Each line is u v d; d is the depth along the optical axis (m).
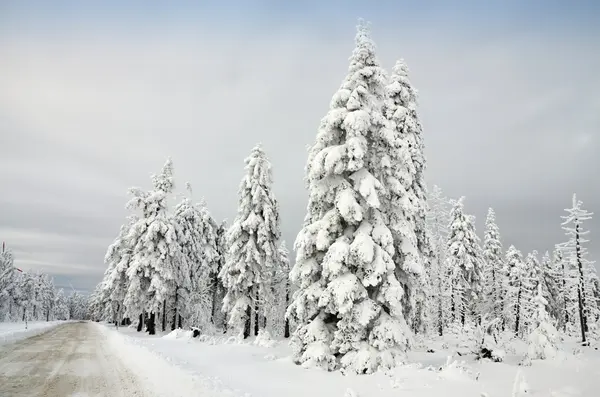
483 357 17.36
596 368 14.11
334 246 14.65
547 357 17.00
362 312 13.91
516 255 48.59
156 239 36.09
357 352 13.66
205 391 8.96
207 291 41.78
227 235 30.59
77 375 12.23
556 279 54.59
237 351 20.09
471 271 39.19
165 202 37.34
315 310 15.61
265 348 22.00
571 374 12.95
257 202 29.88
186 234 41.34
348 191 15.14
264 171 30.81
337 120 15.79
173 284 37.50
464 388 10.43
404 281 17.17
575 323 49.44
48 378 11.71
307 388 10.93
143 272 35.62
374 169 16.52
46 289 121.50
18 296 90.25
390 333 13.62
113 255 45.25
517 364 16.20
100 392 9.85
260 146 31.30
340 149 15.32
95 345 22.56
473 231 40.28
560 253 54.72
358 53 16.50
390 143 15.91
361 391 10.48
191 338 27.02
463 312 37.50
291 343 16.05
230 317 29.91
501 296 47.41
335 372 13.48
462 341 23.44
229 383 10.62
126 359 15.86
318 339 14.88
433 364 17.31
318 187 15.90
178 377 10.53
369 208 15.70
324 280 15.49
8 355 17.14
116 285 42.31
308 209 17.03
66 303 164.38
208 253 41.84
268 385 11.10
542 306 18.58
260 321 44.19
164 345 21.66
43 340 25.42
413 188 22.94
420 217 22.78
